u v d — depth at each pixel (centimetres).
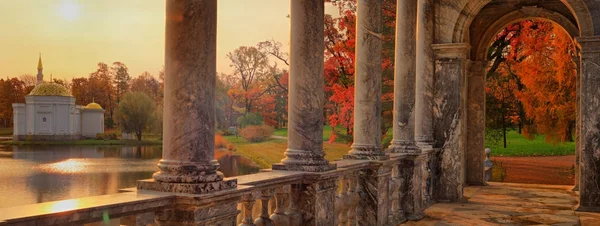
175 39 682
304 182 975
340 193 1170
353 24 2522
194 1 682
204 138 688
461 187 1891
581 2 1717
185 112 679
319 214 994
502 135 3928
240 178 834
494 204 1806
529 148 3809
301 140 1008
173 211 659
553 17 2164
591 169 1695
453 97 1873
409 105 1541
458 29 1881
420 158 1602
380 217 1296
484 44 2283
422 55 1873
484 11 2244
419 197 1595
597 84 1692
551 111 3478
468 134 2322
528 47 3469
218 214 694
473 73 2295
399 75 1545
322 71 1037
